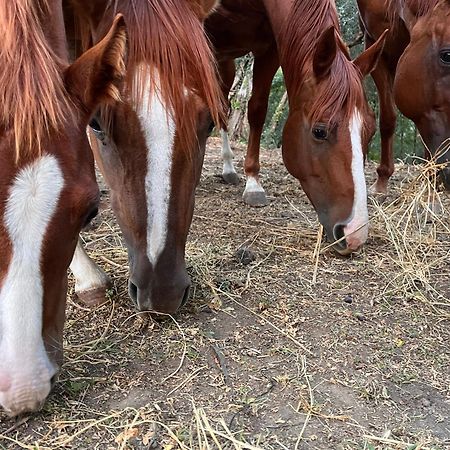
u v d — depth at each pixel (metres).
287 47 3.35
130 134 2.20
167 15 2.24
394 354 2.48
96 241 3.43
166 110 2.16
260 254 3.37
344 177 3.14
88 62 1.71
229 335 2.55
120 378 2.24
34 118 1.57
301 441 1.96
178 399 2.13
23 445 1.89
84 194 1.65
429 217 3.97
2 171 1.56
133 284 2.42
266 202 4.33
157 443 1.92
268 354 2.43
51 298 1.70
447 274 3.25
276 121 10.18
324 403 2.15
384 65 4.34
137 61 2.16
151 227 2.27
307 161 3.29
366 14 4.33
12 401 1.63
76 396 2.12
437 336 2.64
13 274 1.59
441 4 3.45
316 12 3.28
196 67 2.25
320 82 3.14
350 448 1.94
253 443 1.94
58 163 1.62
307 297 2.91
